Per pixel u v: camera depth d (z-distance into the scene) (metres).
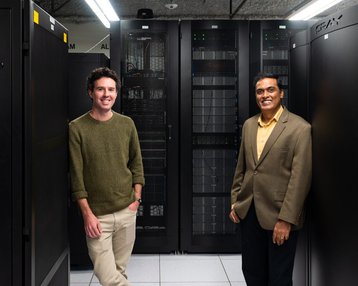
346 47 1.62
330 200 1.74
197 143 3.39
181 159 3.34
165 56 3.33
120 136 1.93
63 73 1.89
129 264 3.18
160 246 3.40
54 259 1.76
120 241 2.03
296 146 1.82
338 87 1.67
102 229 1.91
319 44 1.80
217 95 3.37
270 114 1.97
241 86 3.29
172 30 3.28
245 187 2.00
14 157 1.42
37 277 1.51
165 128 3.36
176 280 2.85
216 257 3.36
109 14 4.35
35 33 1.46
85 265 3.11
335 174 1.70
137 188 2.08
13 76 1.40
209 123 3.38
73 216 3.03
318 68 1.81
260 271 2.05
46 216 1.62
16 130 1.41
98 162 1.87
